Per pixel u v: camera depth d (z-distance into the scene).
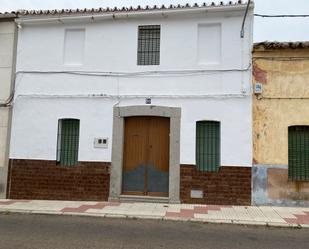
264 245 6.87
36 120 12.00
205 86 11.28
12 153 12.00
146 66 11.63
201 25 11.55
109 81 11.80
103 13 11.73
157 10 11.45
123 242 6.79
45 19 12.02
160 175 11.50
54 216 9.34
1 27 12.45
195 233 7.72
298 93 10.95
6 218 9.01
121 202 11.26
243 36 11.19
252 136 10.94
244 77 11.10
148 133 11.66
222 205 10.84
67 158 11.95
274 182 10.80
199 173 11.09
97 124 11.70
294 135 11.05
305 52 10.99
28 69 12.20
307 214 9.64
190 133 11.22
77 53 12.12
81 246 6.41
